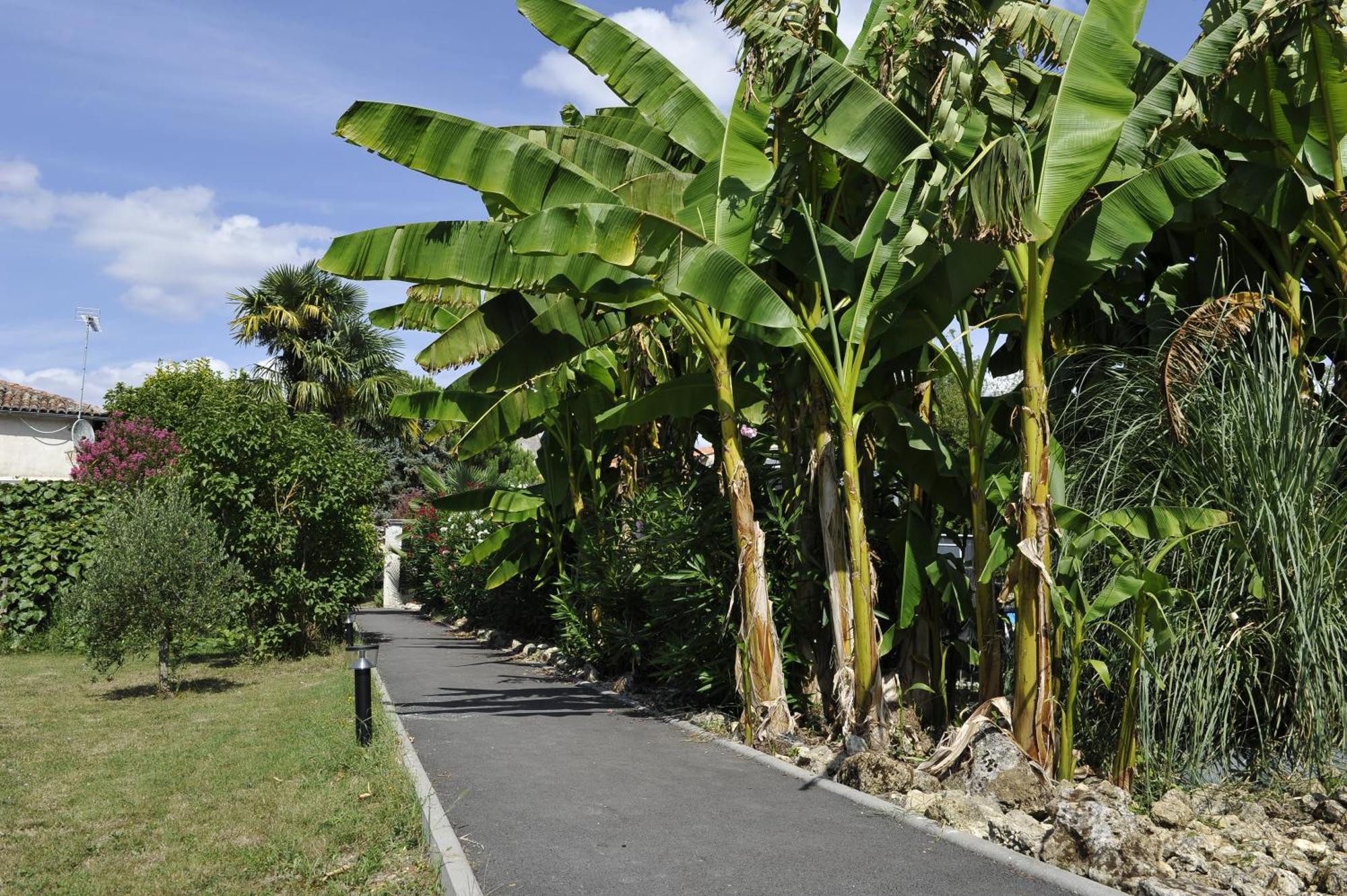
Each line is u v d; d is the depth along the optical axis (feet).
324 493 53.62
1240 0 24.02
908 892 16.28
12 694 40.81
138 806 22.00
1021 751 22.16
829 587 28.60
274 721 33.14
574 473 51.93
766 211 27.09
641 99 30.19
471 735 31.60
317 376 106.42
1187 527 21.67
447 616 95.14
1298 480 21.66
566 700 40.24
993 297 30.09
